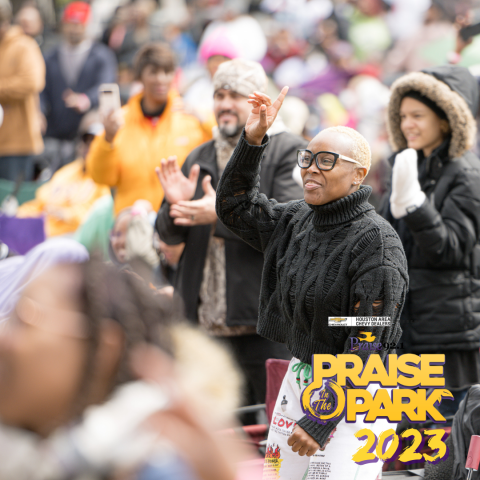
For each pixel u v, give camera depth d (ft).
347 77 88.63
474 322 35.12
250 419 35.63
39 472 9.89
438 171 36.06
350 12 98.43
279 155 35.60
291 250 24.93
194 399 10.87
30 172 72.08
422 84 36.17
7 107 70.49
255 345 35.53
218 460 10.61
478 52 52.01
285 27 95.35
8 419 10.25
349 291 23.30
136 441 10.16
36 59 71.46
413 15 97.96
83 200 54.90
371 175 64.18
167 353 11.07
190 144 47.55
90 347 10.36
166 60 47.16
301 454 23.07
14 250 44.65
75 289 10.48
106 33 96.68
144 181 46.96
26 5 99.25
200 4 102.99
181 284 35.88
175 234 36.42
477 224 34.83
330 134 23.99
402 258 23.54
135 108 48.16
